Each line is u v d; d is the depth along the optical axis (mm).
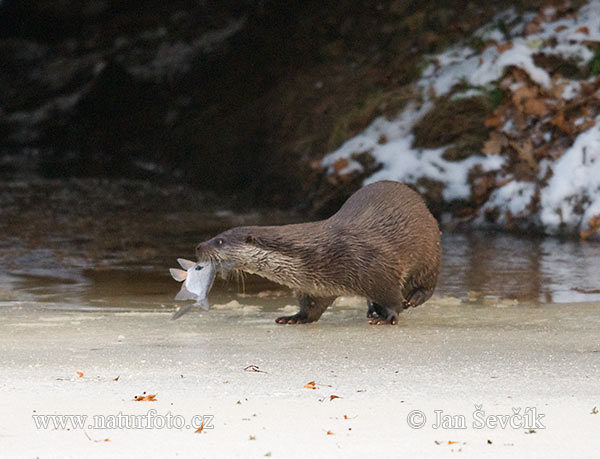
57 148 32625
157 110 30641
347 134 22812
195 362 7812
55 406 6164
